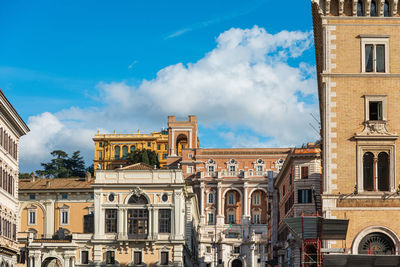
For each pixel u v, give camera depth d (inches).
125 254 4060.0
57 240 4141.2
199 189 7308.1
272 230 5123.0
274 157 7322.8
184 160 7480.3
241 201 7239.2
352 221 2101.4
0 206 3063.5
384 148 2129.7
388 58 2161.7
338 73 2158.0
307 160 3799.2
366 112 2144.4
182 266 4042.8
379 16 2167.8
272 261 4557.1
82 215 4950.8
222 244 6855.3
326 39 2172.7
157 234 4050.2
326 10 2174.0
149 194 4101.9
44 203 4992.6
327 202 2113.7
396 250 2071.9
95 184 4109.3
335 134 2140.7
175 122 7775.6
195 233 5762.8
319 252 2097.7
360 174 2118.6
